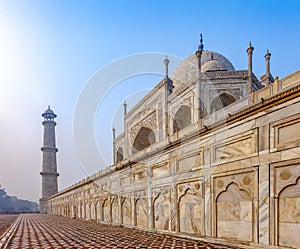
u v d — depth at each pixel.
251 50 17.31
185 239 9.41
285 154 6.43
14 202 88.50
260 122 7.20
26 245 8.44
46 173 48.78
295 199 6.11
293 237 6.04
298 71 6.47
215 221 8.41
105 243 8.62
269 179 6.77
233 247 7.48
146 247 7.68
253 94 7.79
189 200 9.79
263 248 6.68
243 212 7.45
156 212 11.87
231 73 17.22
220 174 8.41
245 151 7.62
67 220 24.00
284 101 6.58
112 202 16.89
